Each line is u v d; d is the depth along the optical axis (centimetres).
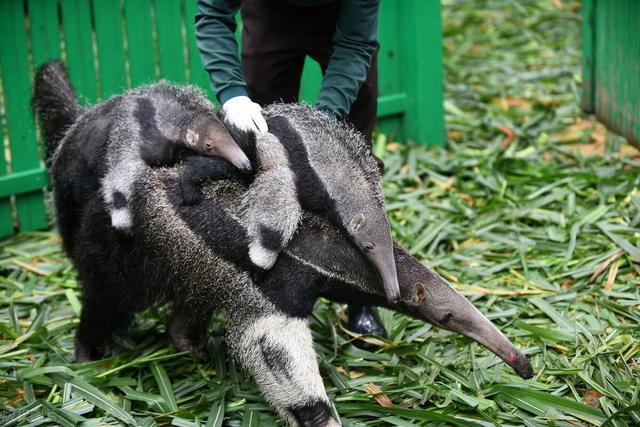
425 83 753
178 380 470
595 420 411
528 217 620
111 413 427
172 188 421
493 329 405
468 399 425
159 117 441
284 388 398
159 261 428
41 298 546
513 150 734
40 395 455
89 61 656
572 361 462
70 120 518
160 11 666
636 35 700
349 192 388
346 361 472
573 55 955
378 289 413
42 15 632
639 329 484
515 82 889
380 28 743
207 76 693
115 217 426
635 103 714
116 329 477
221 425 418
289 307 400
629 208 618
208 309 422
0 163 636
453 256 577
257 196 389
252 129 402
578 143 751
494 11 1100
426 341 482
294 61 492
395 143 769
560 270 553
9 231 648
